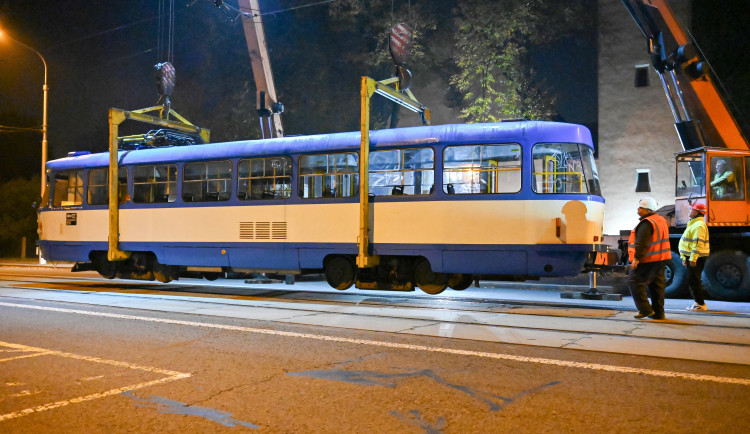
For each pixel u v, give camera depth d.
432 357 6.29
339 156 11.64
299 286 15.67
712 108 13.12
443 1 22.31
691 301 12.06
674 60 13.26
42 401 4.84
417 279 11.24
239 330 7.95
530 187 10.20
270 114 19.58
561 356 6.30
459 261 10.55
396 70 13.69
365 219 11.10
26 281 16.62
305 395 4.96
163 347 6.88
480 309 10.12
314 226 11.73
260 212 12.32
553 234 10.09
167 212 13.46
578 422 4.22
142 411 4.57
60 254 15.16
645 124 19.14
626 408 4.52
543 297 12.91
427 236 10.77
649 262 8.72
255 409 4.61
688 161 13.14
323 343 7.06
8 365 6.04
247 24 19.44
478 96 20.70
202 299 11.75
